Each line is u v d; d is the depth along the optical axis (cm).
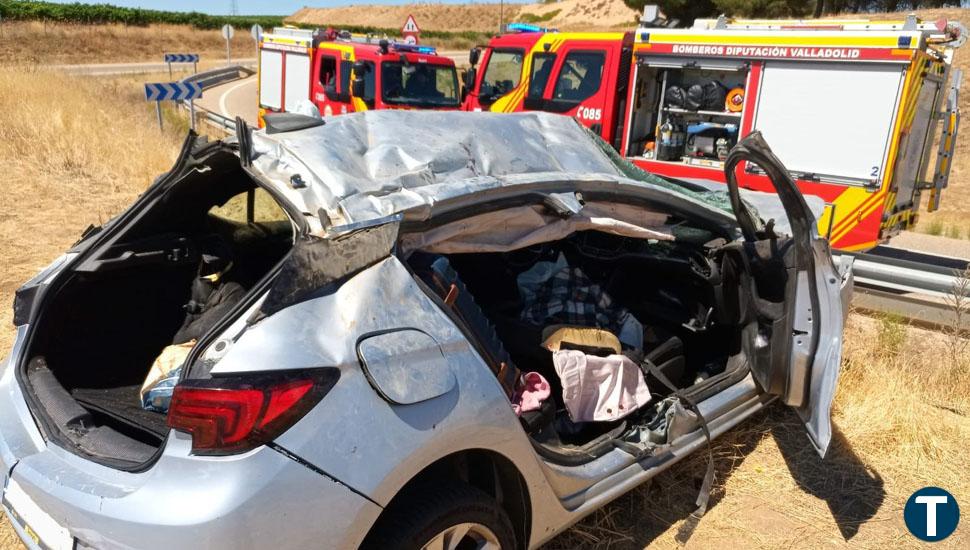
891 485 357
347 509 193
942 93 859
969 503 345
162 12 5156
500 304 362
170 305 316
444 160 280
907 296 593
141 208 303
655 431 304
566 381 302
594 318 360
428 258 259
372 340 209
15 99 1047
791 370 321
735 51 832
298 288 206
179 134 1324
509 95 1062
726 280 359
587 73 970
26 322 271
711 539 312
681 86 925
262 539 183
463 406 220
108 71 3083
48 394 246
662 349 354
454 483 229
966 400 443
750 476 359
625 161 380
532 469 245
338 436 194
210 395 187
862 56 748
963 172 1758
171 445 191
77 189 817
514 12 8025
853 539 317
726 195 423
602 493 279
